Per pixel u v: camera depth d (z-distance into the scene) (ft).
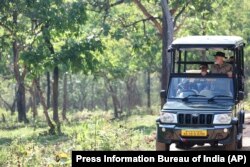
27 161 51.90
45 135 106.83
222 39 54.70
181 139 50.52
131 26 136.56
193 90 53.93
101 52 111.04
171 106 52.03
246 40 206.18
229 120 50.31
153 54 175.63
